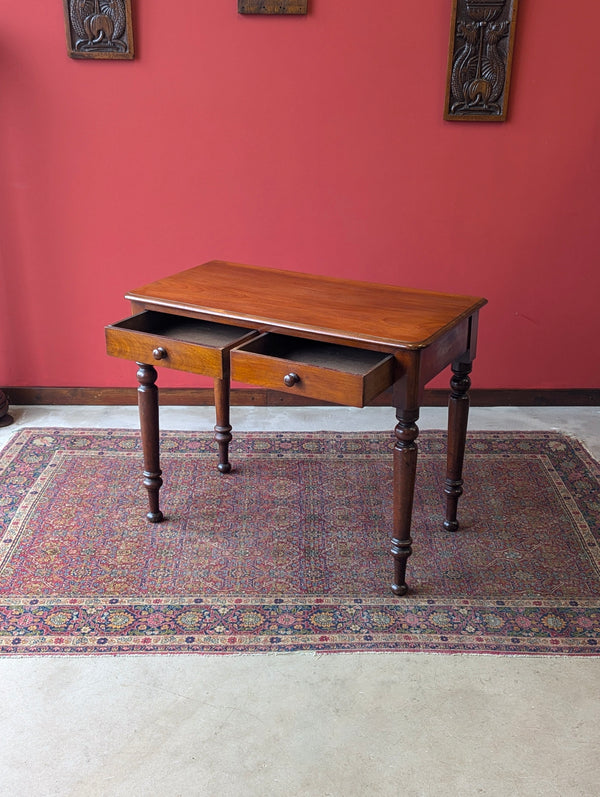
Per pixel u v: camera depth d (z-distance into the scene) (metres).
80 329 3.77
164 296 2.64
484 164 3.51
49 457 3.35
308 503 3.04
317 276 2.91
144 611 2.46
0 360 3.82
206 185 3.56
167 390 3.85
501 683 2.21
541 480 3.21
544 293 3.71
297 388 2.30
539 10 3.28
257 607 2.49
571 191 3.55
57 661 2.26
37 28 3.32
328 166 3.53
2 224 3.61
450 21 3.28
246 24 3.32
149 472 2.83
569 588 2.58
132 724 2.06
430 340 2.26
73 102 3.43
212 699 2.14
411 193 3.56
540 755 1.98
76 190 3.56
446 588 2.58
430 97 3.41
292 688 2.18
